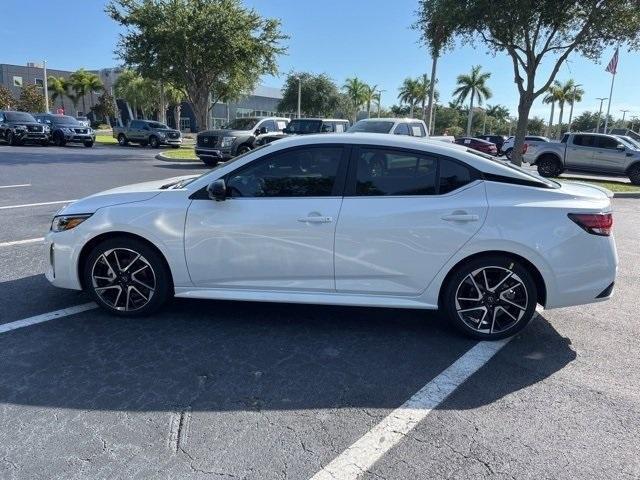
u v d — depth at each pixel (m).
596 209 3.92
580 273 3.91
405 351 3.90
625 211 11.24
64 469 2.48
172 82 26.27
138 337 3.99
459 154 4.00
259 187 4.07
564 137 19.22
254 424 2.90
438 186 3.96
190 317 4.41
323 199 3.98
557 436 2.87
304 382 3.39
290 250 4.00
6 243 6.62
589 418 3.05
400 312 4.68
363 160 4.00
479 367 3.67
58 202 9.67
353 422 2.95
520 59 15.58
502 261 3.94
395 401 3.19
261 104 66.44
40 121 28.88
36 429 2.79
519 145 16.33
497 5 14.26
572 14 14.74
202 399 3.15
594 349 4.01
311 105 54.62
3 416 2.90
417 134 14.62
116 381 3.32
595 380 3.52
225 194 4.01
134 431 2.80
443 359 3.78
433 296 4.02
